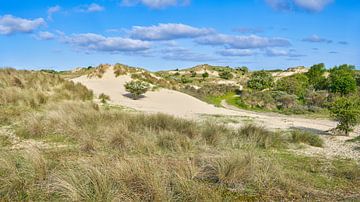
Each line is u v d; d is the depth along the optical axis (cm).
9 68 2100
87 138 807
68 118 1012
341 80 3678
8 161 578
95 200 454
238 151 679
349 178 646
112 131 848
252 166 594
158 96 2378
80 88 1986
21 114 1170
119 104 1848
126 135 831
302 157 815
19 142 834
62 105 1297
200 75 8819
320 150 921
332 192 559
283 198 521
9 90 1501
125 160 584
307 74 7069
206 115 1658
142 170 525
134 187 504
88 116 1049
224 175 567
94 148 752
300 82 4784
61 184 484
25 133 900
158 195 473
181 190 502
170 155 723
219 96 3934
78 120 1015
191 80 6819
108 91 2422
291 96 2948
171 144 805
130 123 984
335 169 706
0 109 1239
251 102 2952
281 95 3048
